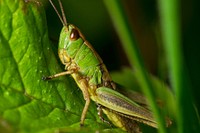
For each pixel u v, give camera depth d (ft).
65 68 0.32
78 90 0.31
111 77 0.34
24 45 0.28
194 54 0.37
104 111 0.32
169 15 0.15
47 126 0.26
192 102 0.21
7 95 0.27
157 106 0.19
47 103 0.28
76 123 0.29
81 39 0.32
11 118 0.25
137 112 0.32
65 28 0.32
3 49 0.28
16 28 0.28
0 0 0.28
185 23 0.38
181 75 0.18
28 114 0.26
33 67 0.28
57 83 0.29
